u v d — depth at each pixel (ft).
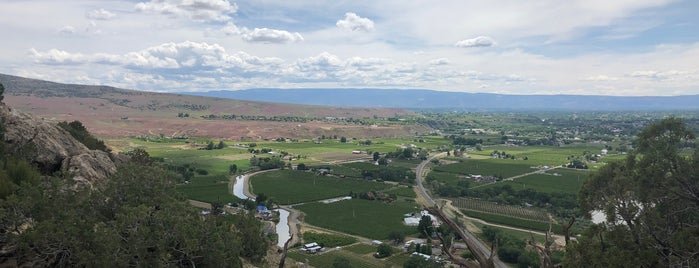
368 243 384.68
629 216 129.39
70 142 249.14
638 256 118.93
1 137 209.87
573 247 132.67
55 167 221.87
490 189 584.81
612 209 130.00
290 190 594.65
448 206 516.32
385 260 334.03
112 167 252.21
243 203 497.87
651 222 123.03
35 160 212.43
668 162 123.24
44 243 124.06
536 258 310.86
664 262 118.62
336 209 502.38
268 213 467.93
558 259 206.69
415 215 473.26
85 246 129.70
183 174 632.79
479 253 37.09
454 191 576.61
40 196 138.82
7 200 130.31
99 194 155.53
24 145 213.66
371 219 460.14
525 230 416.46
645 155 127.75
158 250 134.10
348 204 526.57
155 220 142.72
